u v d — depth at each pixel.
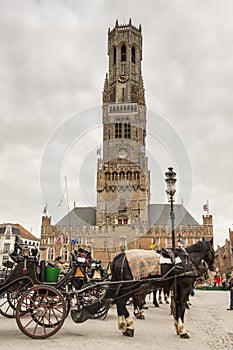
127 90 101.81
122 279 11.59
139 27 109.62
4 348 9.02
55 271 11.73
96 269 18.00
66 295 11.12
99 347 9.42
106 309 13.33
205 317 18.34
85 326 13.25
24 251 11.54
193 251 13.16
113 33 108.19
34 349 8.97
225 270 108.69
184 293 11.77
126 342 10.25
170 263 11.83
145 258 11.62
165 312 19.66
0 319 14.98
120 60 105.75
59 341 10.12
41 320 11.87
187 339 11.15
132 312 19.27
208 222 86.25
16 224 98.19
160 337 11.36
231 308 23.08
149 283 11.62
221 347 10.14
